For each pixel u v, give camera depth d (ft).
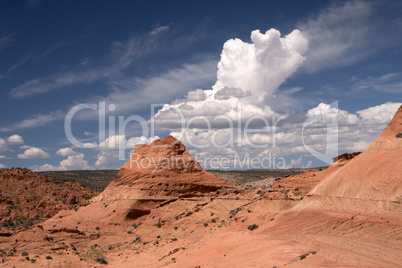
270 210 259.60
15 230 300.40
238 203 306.55
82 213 384.06
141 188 393.09
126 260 239.09
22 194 467.52
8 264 218.18
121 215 363.97
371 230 163.02
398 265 128.26
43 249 260.21
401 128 204.95
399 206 168.45
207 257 186.09
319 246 157.79
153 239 294.66
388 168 188.14
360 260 134.00
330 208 197.06
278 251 161.17
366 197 186.19
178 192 392.27
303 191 282.56
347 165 215.92
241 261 163.32
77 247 287.48
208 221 288.10
